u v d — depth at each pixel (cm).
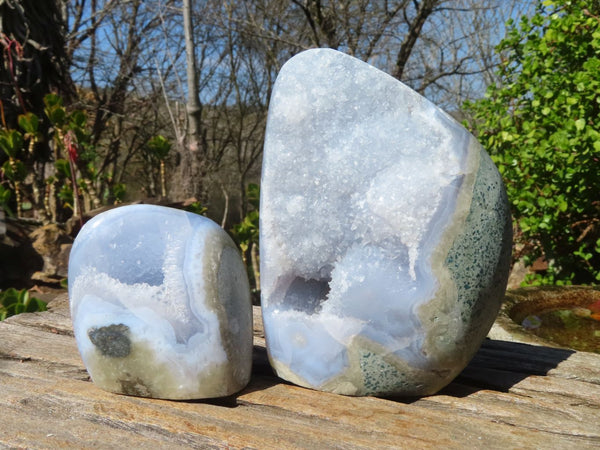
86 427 21
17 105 84
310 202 23
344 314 23
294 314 24
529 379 26
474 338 23
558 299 45
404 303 22
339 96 23
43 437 20
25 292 46
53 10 90
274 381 25
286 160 23
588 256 53
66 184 91
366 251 23
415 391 24
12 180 79
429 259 22
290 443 19
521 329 36
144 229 23
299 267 24
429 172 22
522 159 54
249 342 24
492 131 63
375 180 22
